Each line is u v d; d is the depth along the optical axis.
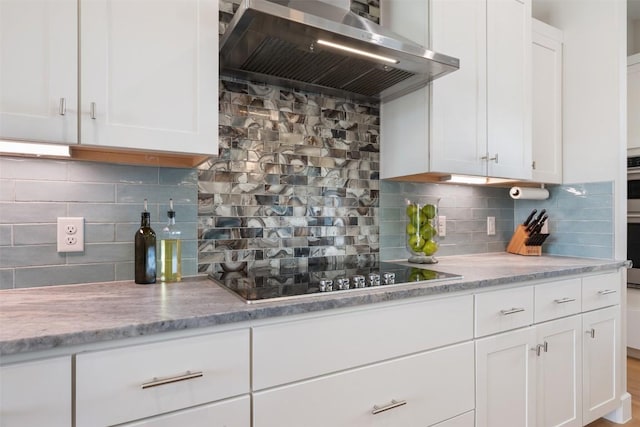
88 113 1.02
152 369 0.84
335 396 1.07
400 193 1.96
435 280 1.32
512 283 1.48
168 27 1.13
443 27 1.67
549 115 2.20
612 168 2.05
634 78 2.86
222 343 0.92
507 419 1.48
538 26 2.15
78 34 1.01
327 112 1.76
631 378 2.54
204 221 1.47
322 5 1.45
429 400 1.26
